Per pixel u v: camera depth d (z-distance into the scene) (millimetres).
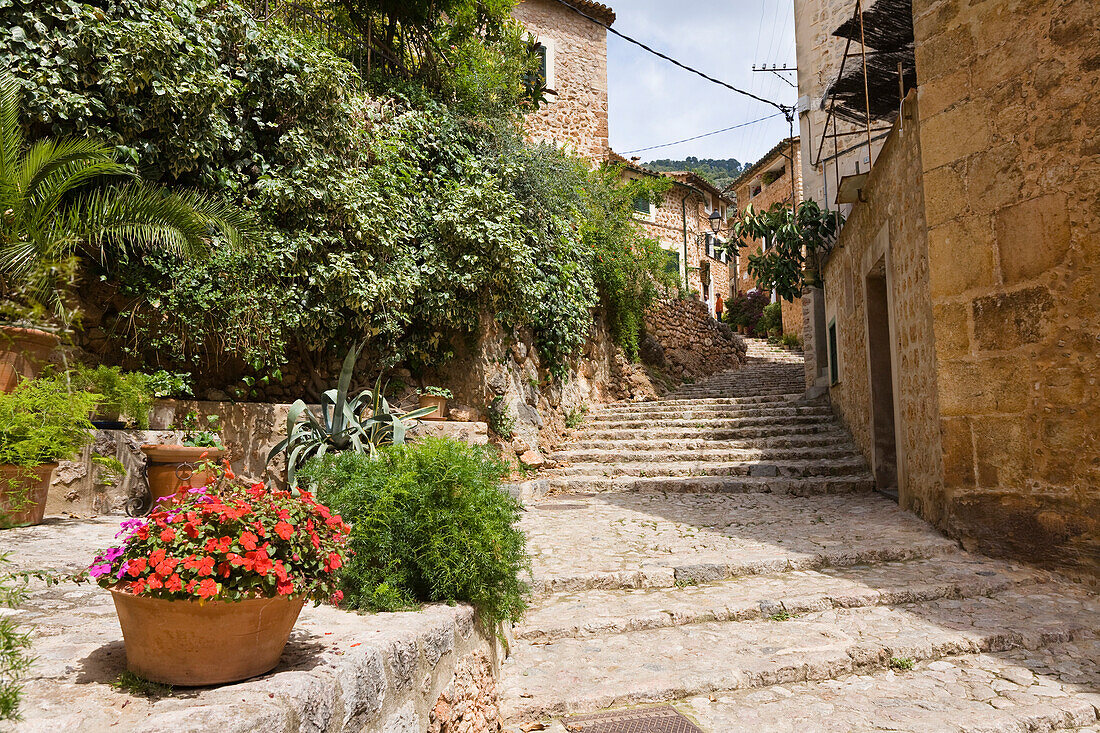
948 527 5496
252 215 6109
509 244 7809
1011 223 5020
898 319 6656
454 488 3002
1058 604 4234
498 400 8875
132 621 1772
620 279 12508
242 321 6098
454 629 2611
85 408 4117
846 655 3463
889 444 7953
